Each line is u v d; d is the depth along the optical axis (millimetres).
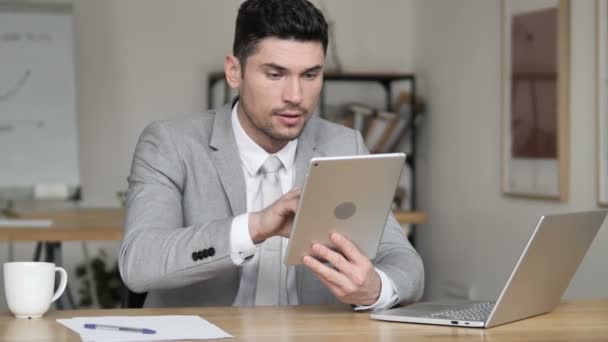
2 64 4668
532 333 1462
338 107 4996
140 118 5000
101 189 4961
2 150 4656
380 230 1642
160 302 1914
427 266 5043
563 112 3666
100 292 4805
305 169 1938
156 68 5016
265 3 1695
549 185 3795
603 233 3410
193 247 1639
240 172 1895
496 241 4277
